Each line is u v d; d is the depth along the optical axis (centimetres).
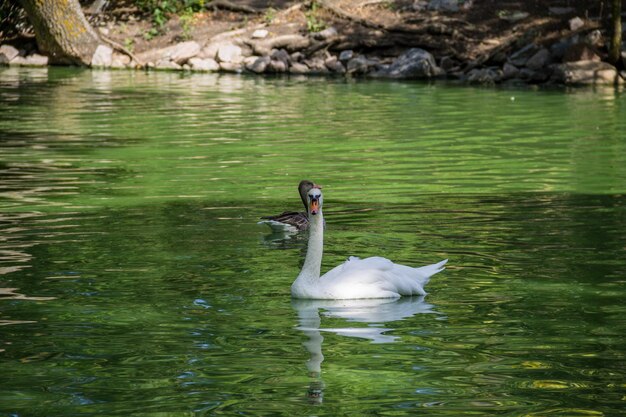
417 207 1550
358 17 3925
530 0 3956
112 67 3978
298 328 965
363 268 1091
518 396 791
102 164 1947
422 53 3662
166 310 1024
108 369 856
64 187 1709
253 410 764
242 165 1938
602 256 1235
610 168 1886
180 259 1233
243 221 1460
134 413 759
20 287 1106
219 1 4197
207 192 1673
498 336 938
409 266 1183
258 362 870
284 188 1709
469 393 798
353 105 2878
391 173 1856
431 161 1981
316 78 3631
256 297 1074
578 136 2291
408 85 3416
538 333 947
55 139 2256
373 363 867
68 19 4006
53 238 1336
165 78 3625
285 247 1305
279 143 2208
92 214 1493
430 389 806
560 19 3788
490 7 3956
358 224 1434
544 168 1897
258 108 2805
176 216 1484
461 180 1781
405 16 3962
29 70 3906
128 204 1569
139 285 1117
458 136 2308
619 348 903
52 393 802
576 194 1644
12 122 2522
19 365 866
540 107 2822
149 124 2494
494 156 2038
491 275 1155
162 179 1792
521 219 1456
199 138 2277
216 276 1157
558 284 1114
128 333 950
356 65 3722
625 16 3759
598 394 794
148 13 4306
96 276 1152
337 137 2295
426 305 1042
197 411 763
